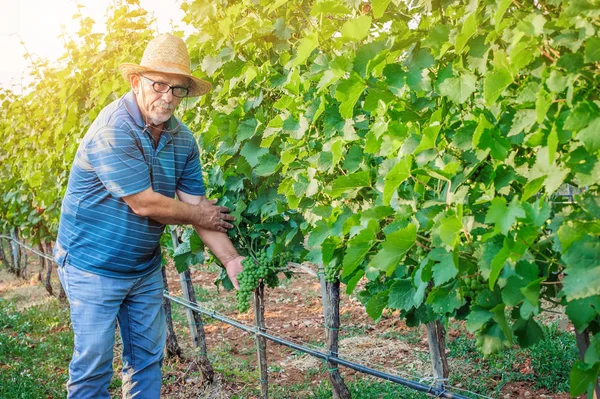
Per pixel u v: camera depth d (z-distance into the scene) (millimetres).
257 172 3613
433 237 2164
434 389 3076
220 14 4066
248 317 7898
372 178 2912
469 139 2172
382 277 3170
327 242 2955
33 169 8719
